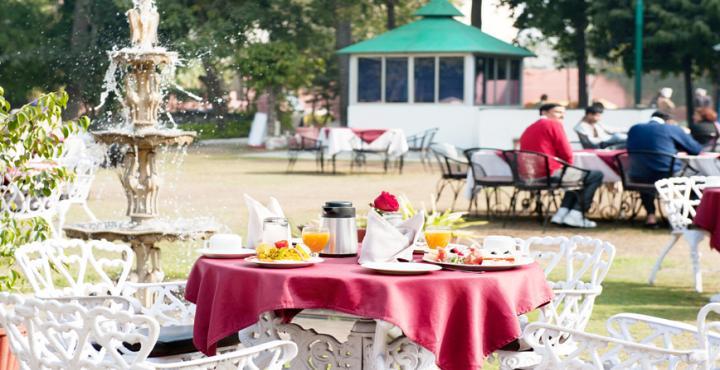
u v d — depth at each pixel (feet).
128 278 25.34
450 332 15.02
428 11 105.40
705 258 36.22
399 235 16.35
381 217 16.38
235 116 133.69
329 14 134.00
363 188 63.05
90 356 15.26
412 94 103.45
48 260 16.92
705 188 30.07
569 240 19.10
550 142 43.50
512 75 108.27
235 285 15.49
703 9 116.57
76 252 34.71
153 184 26.23
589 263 18.66
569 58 131.85
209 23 123.95
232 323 15.40
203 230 25.53
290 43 129.18
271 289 15.06
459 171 50.52
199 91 121.70
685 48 118.83
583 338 13.94
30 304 12.94
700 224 27.89
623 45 125.59
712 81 134.10
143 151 26.20
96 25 114.93
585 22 127.03
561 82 177.78
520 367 15.79
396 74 103.91
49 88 117.70
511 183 46.11
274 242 16.84
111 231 24.88
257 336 17.42
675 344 22.81
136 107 26.32
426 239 17.88
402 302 14.73
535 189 43.88
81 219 45.11
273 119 127.85
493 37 106.52
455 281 14.99
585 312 17.15
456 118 102.27
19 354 13.39
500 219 47.85
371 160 91.81
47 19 119.96
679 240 41.04
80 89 112.57
